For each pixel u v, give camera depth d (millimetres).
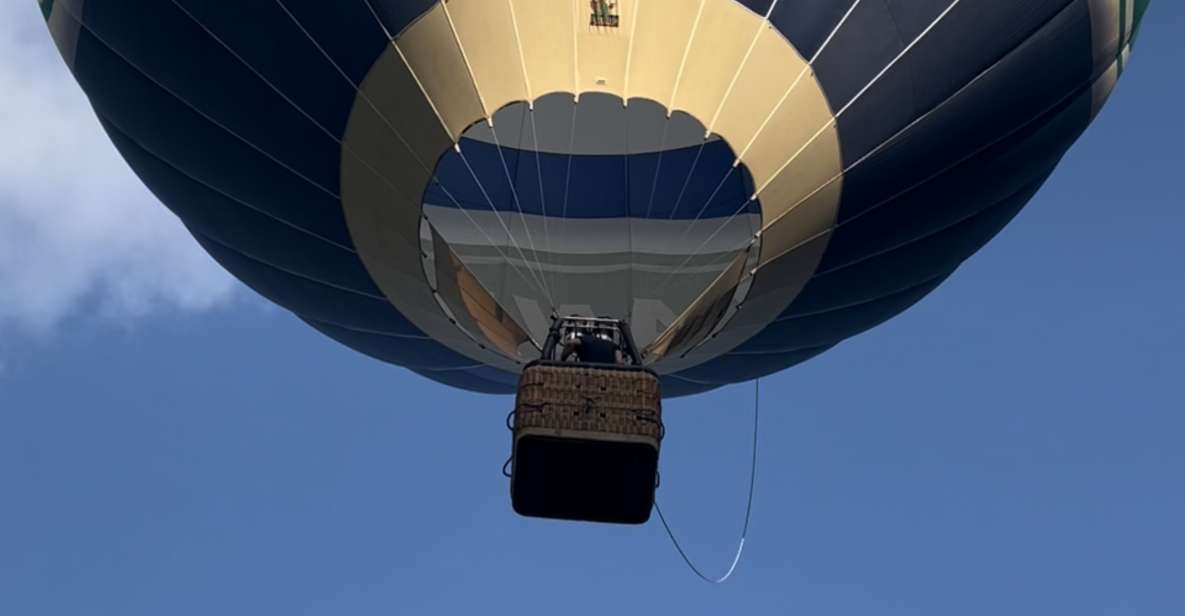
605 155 24469
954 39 21375
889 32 21141
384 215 21844
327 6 20609
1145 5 23406
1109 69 23281
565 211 24422
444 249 22328
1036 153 23328
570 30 20953
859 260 23078
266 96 21312
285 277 24109
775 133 21266
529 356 22781
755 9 21000
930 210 22844
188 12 20969
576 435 19234
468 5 20766
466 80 20859
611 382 19516
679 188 24188
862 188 22016
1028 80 22047
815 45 21062
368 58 20844
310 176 21906
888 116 21516
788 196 21734
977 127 22094
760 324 23766
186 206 23609
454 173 24094
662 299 23812
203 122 22016
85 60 22406
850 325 24828
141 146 23125
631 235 24266
